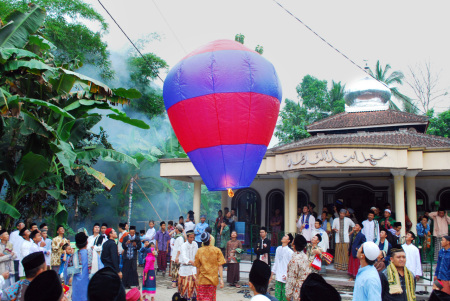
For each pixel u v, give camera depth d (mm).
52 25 21625
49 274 2967
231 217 16859
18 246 10414
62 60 22375
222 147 9891
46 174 13000
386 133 17703
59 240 10836
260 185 20172
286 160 15086
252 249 15898
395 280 5668
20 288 4383
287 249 8711
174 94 10305
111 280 2883
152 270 10195
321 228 14094
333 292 2814
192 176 17812
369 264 4621
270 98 10117
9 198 13023
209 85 9812
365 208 18266
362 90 21094
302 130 32000
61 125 13344
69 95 13758
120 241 12336
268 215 19781
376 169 14180
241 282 13188
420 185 17625
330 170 14859
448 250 8211
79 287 7188
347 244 13062
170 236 15547
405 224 14508
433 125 32438
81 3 23641
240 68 9891
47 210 17141
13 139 13016
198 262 8219
